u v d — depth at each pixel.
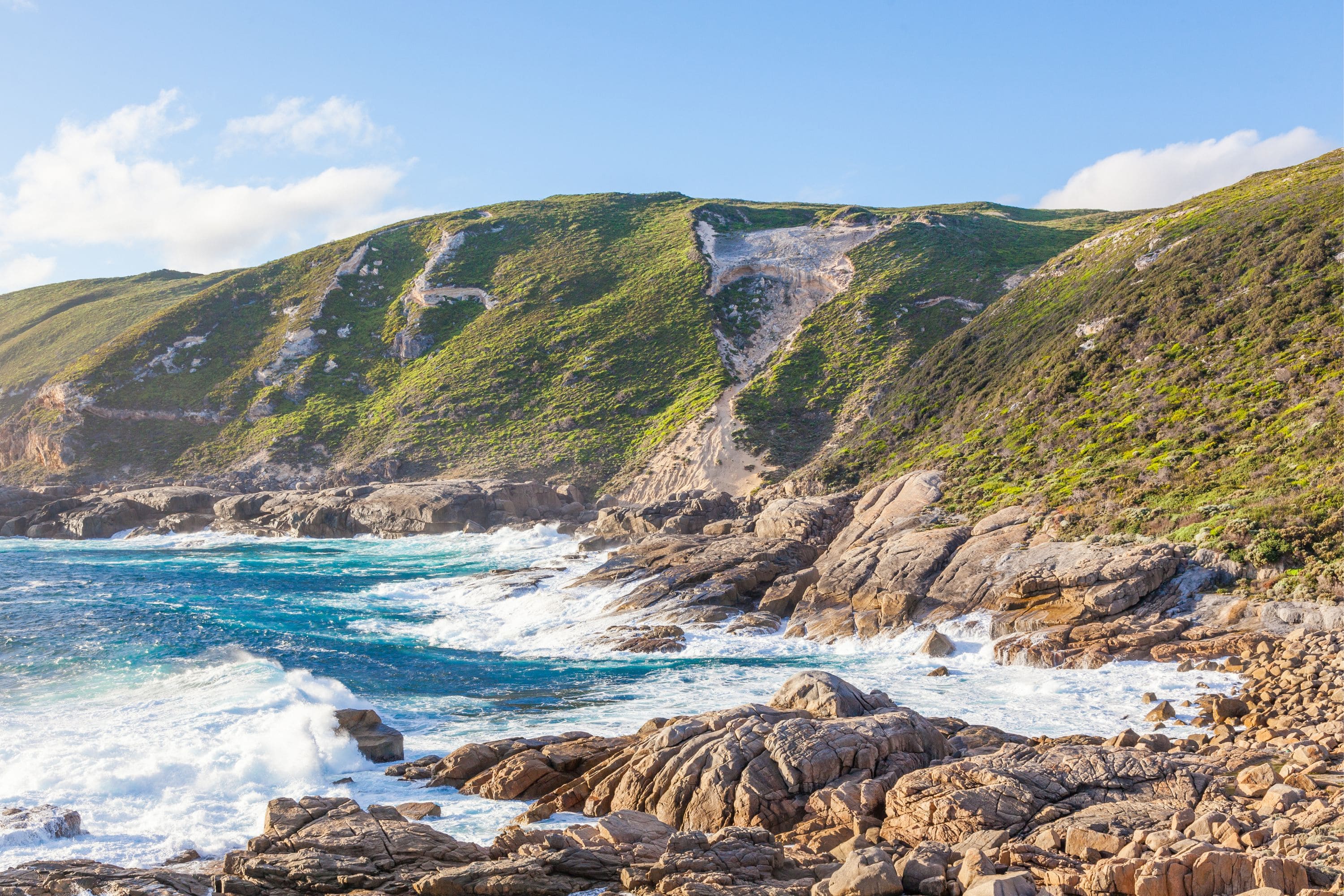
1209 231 54.78
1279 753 15.79
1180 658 25.97
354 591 43.09
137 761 18.14
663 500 58.72
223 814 15.92
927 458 51.97
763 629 33.84
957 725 19.39
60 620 33.12
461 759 18.16
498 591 40.91
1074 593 30.28
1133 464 39.59
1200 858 9.64
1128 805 13.14
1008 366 58.38
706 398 78.94
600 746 18.27
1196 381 43.78
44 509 72.44
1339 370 38.00
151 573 48.03
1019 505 39.88
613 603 37.25
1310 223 48.69
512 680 27.61
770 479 64.88
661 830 13.42
